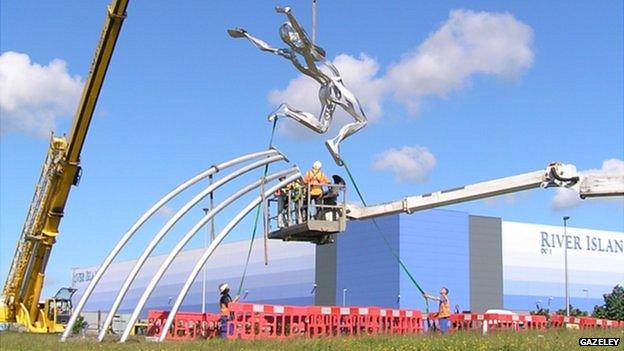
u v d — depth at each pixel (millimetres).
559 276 96250
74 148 34125
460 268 86750
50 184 35062
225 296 25156
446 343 18016
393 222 83500
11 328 37594
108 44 31750
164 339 23594
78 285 134375
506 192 21266
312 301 92188
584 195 19438
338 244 89312
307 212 23094
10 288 37969
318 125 22312
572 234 98938
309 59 21984
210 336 26688
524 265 93562
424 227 84500
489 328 30953
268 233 24859
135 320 23906
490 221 91000
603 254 100500
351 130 22297
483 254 89438
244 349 17625
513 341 18469
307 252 94250
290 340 20766
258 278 100812
